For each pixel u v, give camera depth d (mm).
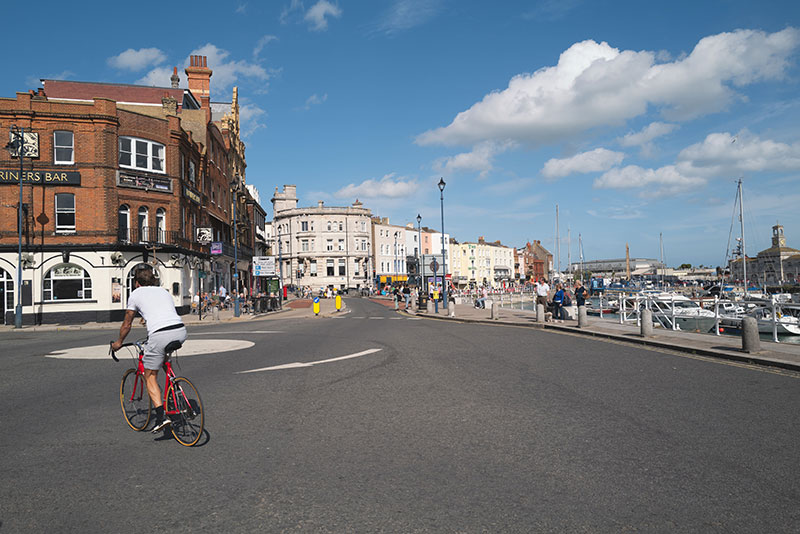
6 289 26391
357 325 21766
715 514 3371
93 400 7043
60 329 23688
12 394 7473
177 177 31047
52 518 3393
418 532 3145
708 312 28125
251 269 54312
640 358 10391
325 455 4602
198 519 3355
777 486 3809
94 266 27281
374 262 92188
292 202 91938
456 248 112625
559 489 3785
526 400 6668
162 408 5074
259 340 15148
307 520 3322
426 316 28703
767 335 23922
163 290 5273
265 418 5922
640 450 4633
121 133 28375
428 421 5711
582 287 18391
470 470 4191
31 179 26297
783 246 127000
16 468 4355
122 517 3396
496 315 22828
